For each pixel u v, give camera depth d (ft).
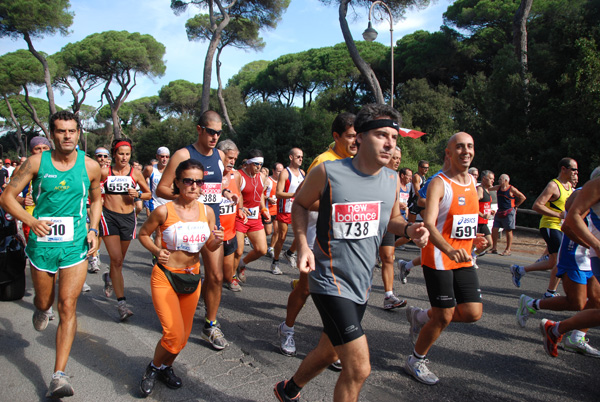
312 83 123.44
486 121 48.65
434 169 63.72
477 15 81.20
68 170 10.37
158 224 10.43
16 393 10.10
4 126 177.58
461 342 13.80
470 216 11.10
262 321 15.52
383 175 8.07
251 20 96.58
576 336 13.00
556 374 11.62
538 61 48.73
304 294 11.96
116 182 16.10
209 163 13.57
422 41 95.86
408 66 94.43
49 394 9.32
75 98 132.67
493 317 16.34
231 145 16.60
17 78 116.06
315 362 8.13
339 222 7.65
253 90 144.97
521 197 30.48
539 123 46.78
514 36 52.31
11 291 16.66
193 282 10.46
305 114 86.89
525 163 45.29
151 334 13.89
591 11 45.83
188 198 10.40
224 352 12.64
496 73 49.26
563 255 12.98
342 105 110.63
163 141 134.00
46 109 170.91
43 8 92.53
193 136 123.54
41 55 99.30
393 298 16.72
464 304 10.86
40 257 10.22
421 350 11.05
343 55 109.91
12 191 9.95
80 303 16.88
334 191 7.67
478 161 49.62
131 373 11.14
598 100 39.88
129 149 16.79
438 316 10.57
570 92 42.24
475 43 85.87
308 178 7.98
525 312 14.21
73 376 10.95
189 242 10.37
